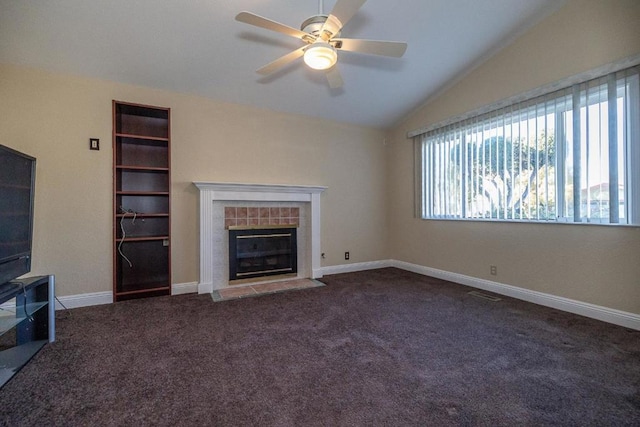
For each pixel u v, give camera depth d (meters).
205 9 2.40
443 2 2.62
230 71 3.19
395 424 1.38
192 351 2.09
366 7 2.58
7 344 2.16
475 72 3.61
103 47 2.71
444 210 4.06
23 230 2.20
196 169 3.61
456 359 1.97
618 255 2.49
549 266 2.96
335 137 4.58
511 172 3.24
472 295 3.38
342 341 2.24
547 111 2.93
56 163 2.95
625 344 2.14
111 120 3.17
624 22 2.43
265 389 1.65
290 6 2.42
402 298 3.30
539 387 1.65
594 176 2.61
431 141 4.25
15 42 2.55
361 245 4.80
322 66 2.10
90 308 2.98
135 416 1.43
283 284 3.91
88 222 3.08
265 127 4.04
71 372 1.82
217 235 3.76
